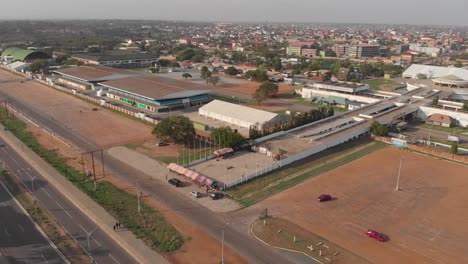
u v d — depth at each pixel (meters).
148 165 91.94
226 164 91.94
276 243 59.97
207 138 113.38
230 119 132.12
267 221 66.50
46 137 113.25
